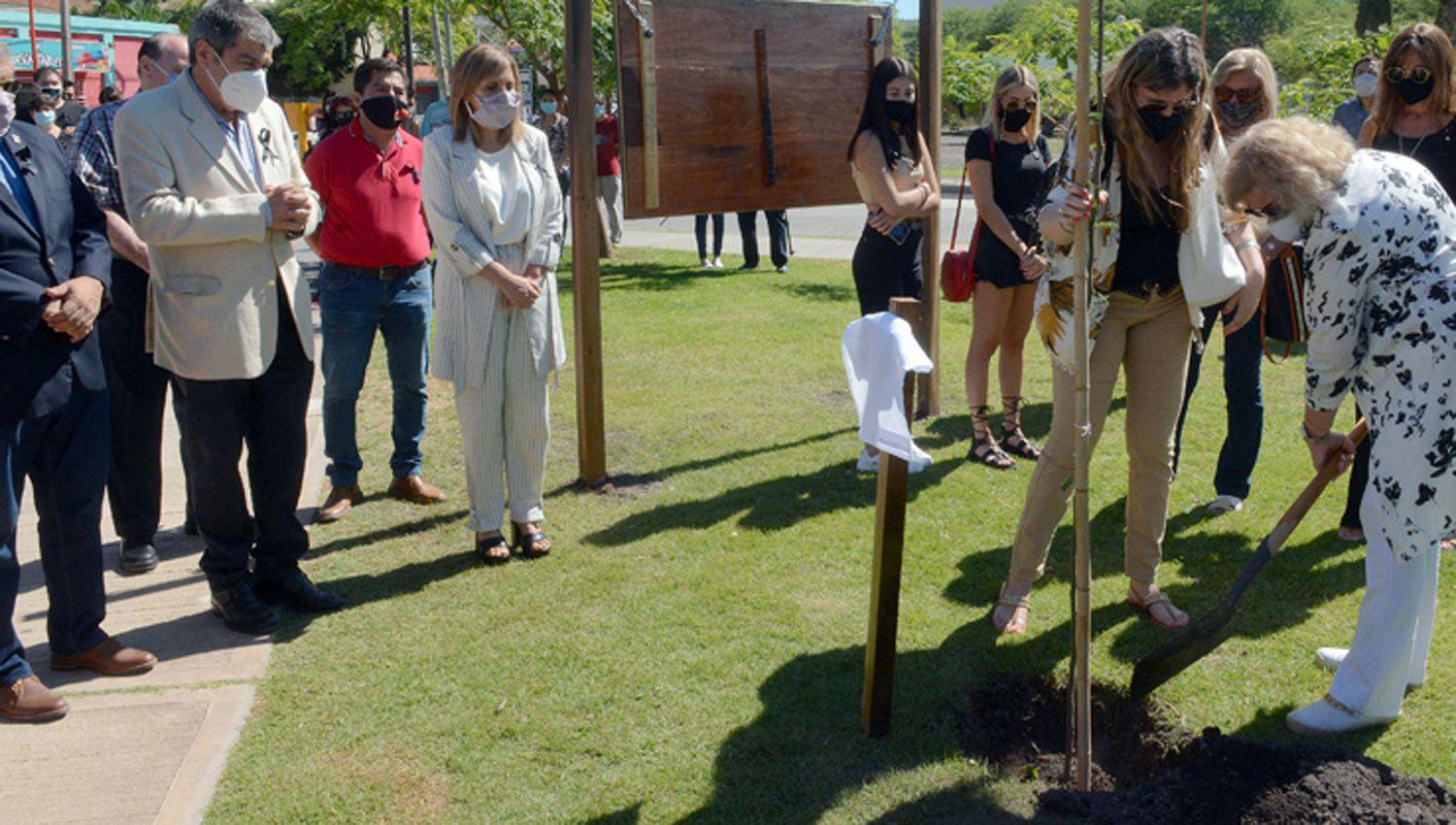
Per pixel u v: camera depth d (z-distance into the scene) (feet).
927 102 19.90
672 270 41.52
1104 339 12.10
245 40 12.19
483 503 15.08
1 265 10.84
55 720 11.30
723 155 18.16
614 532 16.12
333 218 16.69
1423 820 8.83
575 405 22.99
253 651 12.75
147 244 12.32
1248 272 13.79
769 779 10.13
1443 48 13.84
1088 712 9.86
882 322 10.10
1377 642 10.44
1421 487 10.15
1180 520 16.06
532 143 14.92
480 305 14.48
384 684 11.91
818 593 13.93
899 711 11.21
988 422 20.75
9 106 10.83
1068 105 32.81
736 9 17.90
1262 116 14.40
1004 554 15.01
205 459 12.85
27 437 11.40
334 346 16.99
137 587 14.78
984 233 18.16
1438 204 10.11
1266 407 21.68
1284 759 9.75
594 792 9.98
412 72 45.19
